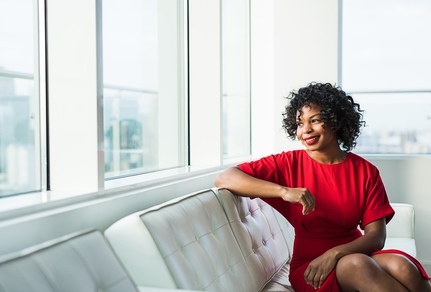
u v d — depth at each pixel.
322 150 2.18
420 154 4.18
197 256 1.67
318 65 4.12
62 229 1.51
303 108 2.16
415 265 1.80
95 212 1.67
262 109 4.28
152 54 2.67
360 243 1.94
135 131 2.51
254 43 4.30
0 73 1.66
